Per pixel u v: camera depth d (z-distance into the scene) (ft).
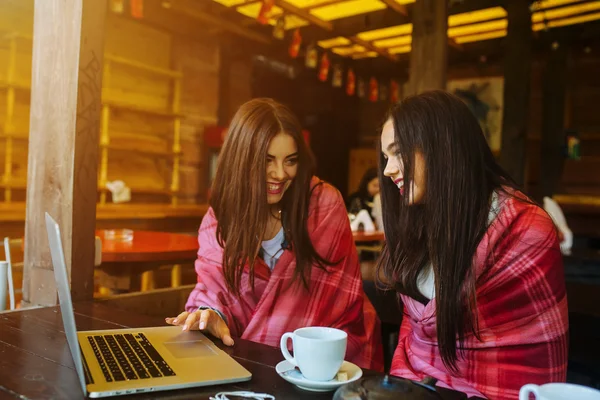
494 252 3.87
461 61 23.65
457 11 17.76
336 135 29.81
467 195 3.83
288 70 26.20
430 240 3.91
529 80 17.42
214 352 3.89
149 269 9.81
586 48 21.36
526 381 3.88
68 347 3.92
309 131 30.04
